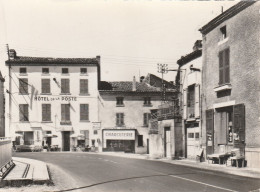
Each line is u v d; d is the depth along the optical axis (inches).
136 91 1818.4
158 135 1181.1
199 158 943.0
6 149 641.0
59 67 1831.9
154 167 775.1
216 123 885.8
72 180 573.9
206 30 941.2
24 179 516.1
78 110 1824.6
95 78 1838.1
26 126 1802.4
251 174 612.7
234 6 775.7
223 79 838.5
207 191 450.3
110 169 732.7
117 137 1801.2
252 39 728.3
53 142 1806.1
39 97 1814.7
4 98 1811.0
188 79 1097.4
